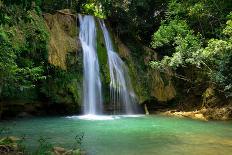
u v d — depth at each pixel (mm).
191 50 20656
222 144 11367
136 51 23688
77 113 19734
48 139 11797
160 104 22859
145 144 11289
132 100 21828
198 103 22250
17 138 11461
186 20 23969
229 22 19344
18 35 16828
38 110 18984
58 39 19562
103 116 19578
